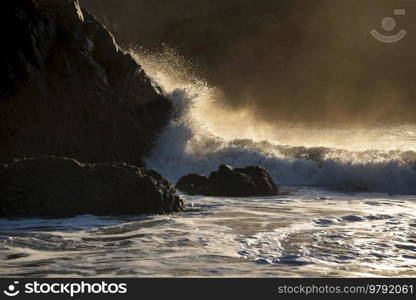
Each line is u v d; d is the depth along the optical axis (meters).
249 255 13.40
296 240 15.27
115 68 38.31
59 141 35.38
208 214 20.48
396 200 26.30
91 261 12.74
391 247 14.53
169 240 15.19
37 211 19.34
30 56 35.19
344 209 22.36
